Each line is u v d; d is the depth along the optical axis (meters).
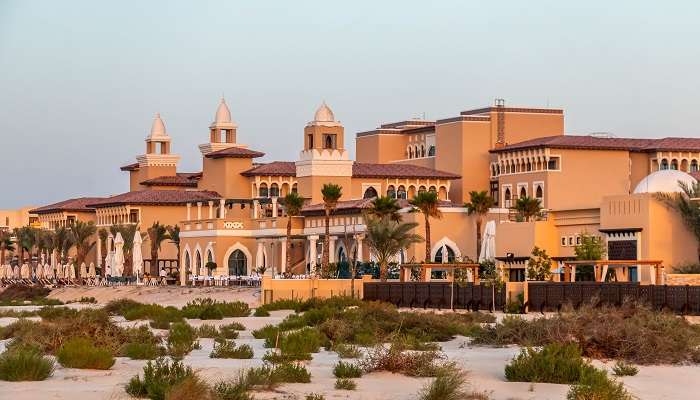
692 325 66.62
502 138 160.88
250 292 121.12
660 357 53.03
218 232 149.12
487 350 58.81
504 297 90.31
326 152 151.38
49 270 183.50
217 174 170.38
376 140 177.25
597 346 54.88
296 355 53.72
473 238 126.12
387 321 70.38
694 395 43.12
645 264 90.88
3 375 44.94
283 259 144.62
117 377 45.81
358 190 154.62
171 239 167.62
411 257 124.38
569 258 106.69
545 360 45.66
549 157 145.62
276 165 168.12
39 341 58.12
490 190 160.38
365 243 123.19
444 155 163.12
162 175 193.50
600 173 147.00
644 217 99.19
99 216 185.62
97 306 119.81
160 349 58.41
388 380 45.69
